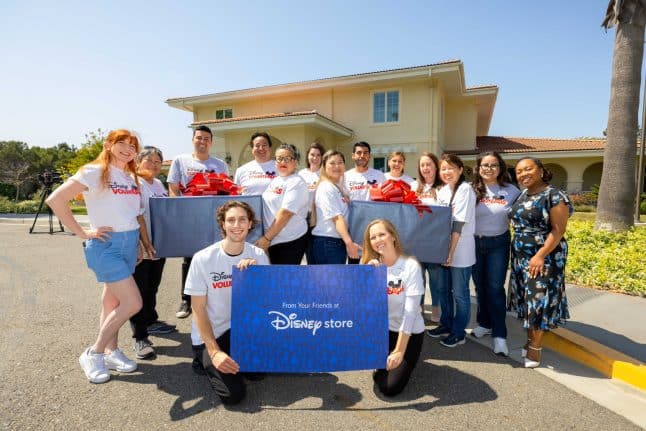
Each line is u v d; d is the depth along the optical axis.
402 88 16.38
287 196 3.41
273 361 2.60
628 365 2.89
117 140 2.86
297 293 2.61
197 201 3.26
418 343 2.77
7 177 34.75
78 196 2.81
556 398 2.64
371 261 2.67
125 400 2.58
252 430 2.27
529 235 3.13
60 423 2.31
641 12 7.51
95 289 5.49
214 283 2.73
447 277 3.73
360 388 2.78
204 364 2.62
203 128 4.39
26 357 3.23
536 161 3.13
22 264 7.29
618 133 7.88
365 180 4.53
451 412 2.47
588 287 4.98
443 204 3.59
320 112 17.91
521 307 3.24
